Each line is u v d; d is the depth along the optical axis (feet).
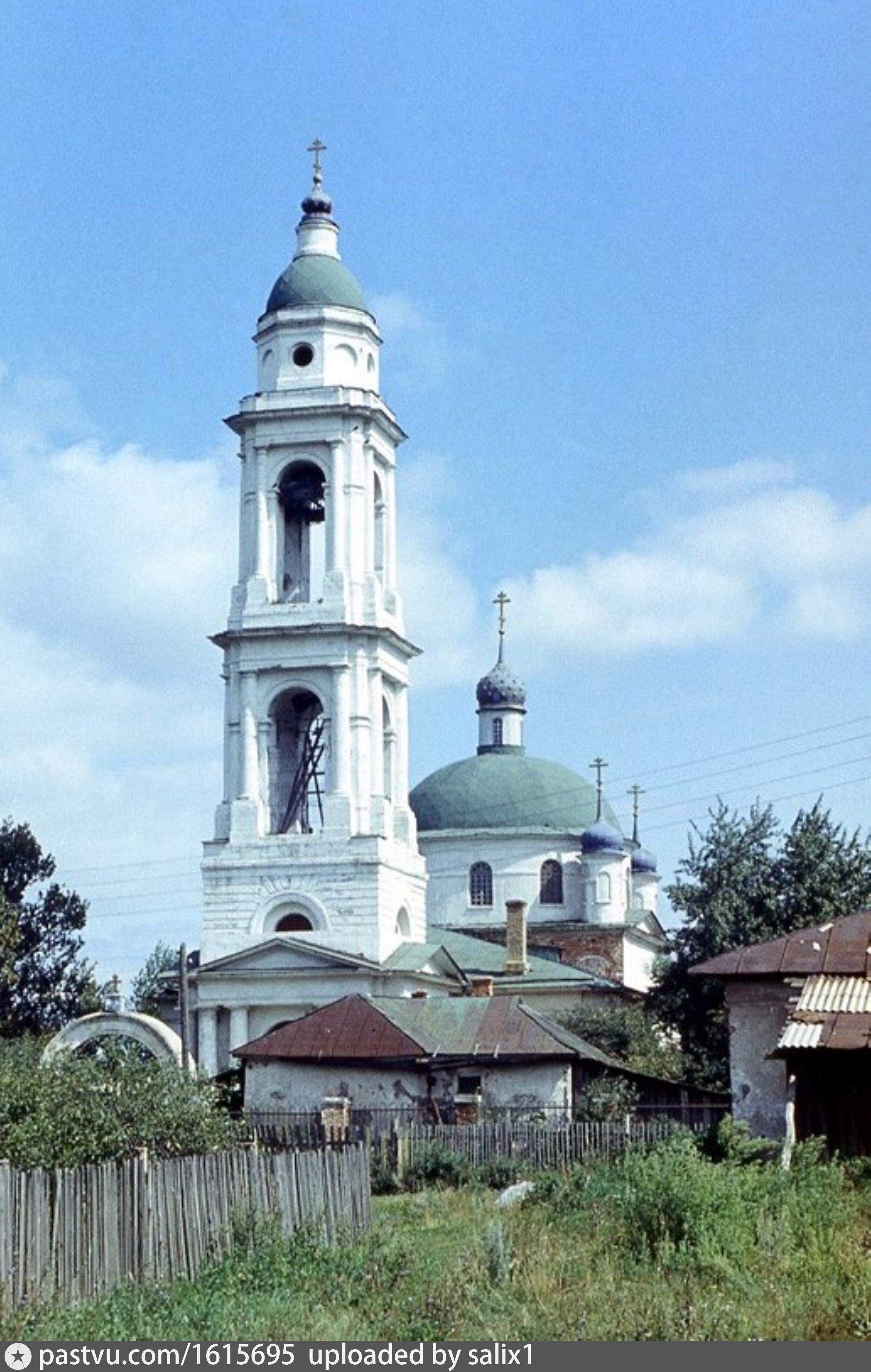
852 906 233.76
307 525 272.72
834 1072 141.08
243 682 262.47
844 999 146.10
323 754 264.93
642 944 331.36
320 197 277.44
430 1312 82.69
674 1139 132.05
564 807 331.16
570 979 285.23
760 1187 106.52
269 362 269.44
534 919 324.19
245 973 253.24
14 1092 120.98
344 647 260.01
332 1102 187.73
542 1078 192.03
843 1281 87.71
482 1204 137.80
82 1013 278.26
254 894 258.57
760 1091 154.71
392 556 270.87
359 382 268.41
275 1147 158.92
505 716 343.87
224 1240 101.86
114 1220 93.56
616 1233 102.83
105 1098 124.67
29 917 286.46
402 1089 194.18
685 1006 237.66
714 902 237.86
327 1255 100.58
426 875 278.46
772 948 156.04
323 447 264.93
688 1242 97.30
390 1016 197.77
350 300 270.26
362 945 254.68
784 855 238.89
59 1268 89.15
